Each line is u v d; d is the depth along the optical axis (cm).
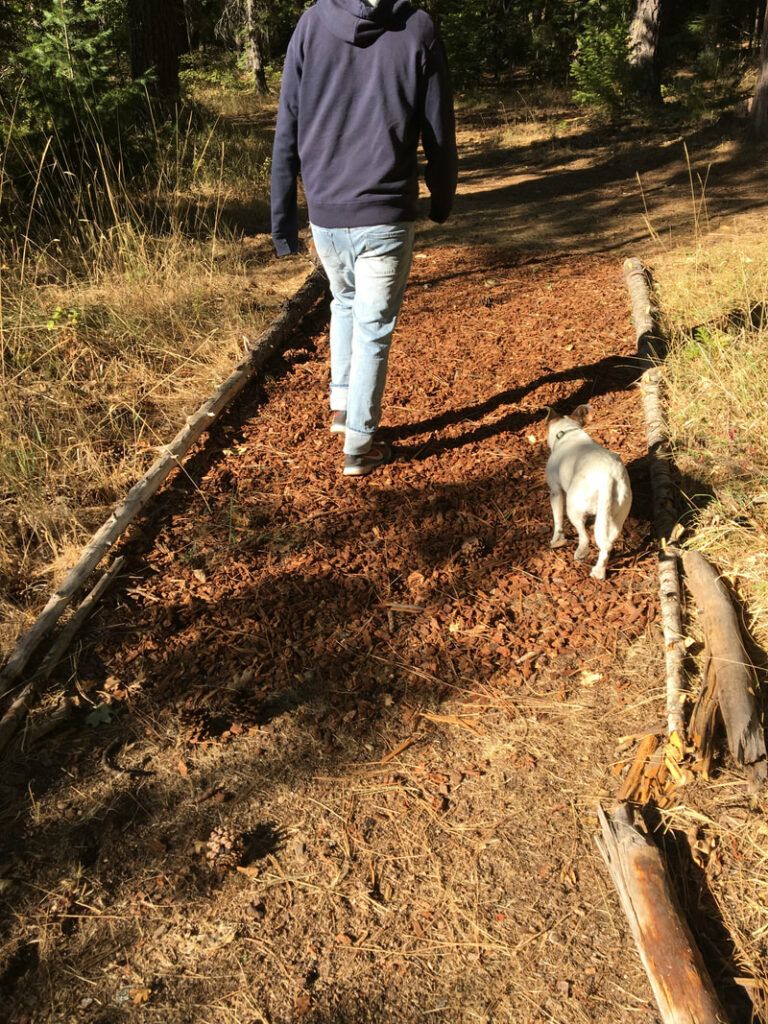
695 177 1081
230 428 518
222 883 261
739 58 1839
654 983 223
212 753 304
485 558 400
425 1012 227
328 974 237
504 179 1198
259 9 2306
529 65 2262
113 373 562
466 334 653
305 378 589
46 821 279
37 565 389
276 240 453
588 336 630
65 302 633
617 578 382
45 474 447
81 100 880
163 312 644
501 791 288
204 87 2466
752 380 499
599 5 2058
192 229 894
